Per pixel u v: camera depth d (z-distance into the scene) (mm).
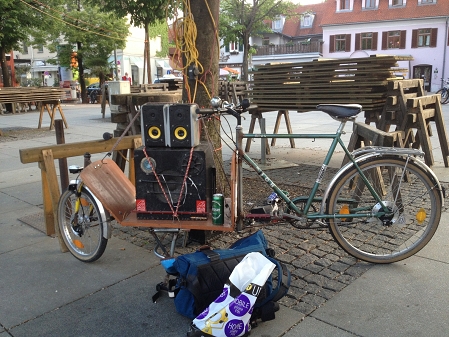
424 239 3248
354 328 2516
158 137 3012
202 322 2357
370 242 3627
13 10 16375
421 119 5539
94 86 29562
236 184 3146
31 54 41000
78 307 2828
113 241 3898
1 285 3141
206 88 4133
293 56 38938
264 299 2525
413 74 35219
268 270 2490
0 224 4461
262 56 39938
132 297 2938
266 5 26531
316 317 2637
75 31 24359
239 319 2371
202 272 2568
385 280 3047
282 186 5391
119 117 5910
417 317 2596
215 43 4160
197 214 3100
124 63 33719
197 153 2992
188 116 2941
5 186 6027
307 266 3279
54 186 3701
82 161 7449
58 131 4156
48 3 17812
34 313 2768
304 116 13992
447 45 33406
